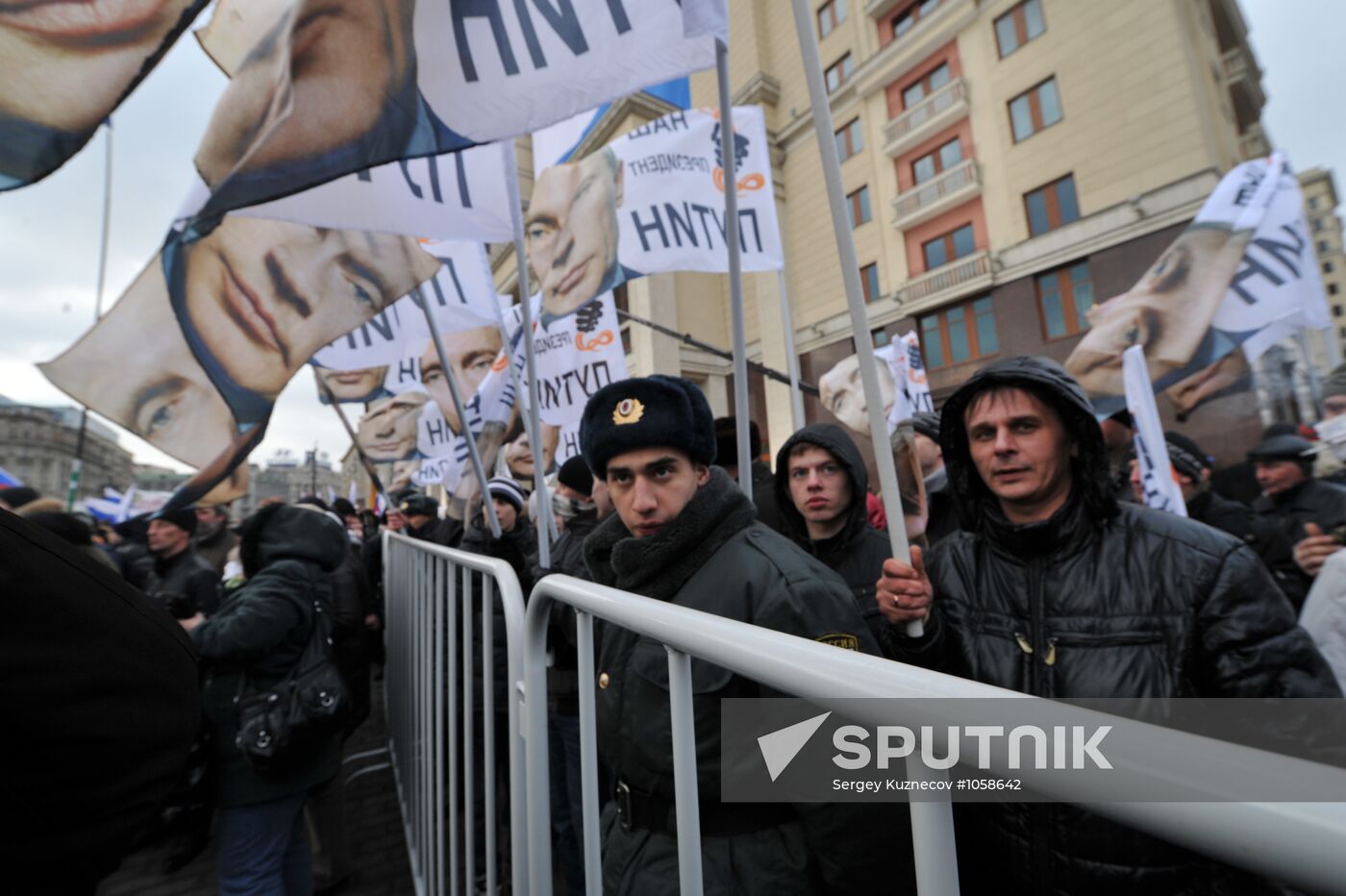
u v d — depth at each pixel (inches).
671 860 38.5
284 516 85.7
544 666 45.4
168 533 130.7
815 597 41.1
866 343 46.2
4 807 22.9
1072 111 457.4
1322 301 113.3
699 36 55.3
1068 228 455.2
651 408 49.1
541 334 135.7
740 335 67.4
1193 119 404.5
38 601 24.0
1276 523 93.7
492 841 56.6
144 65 48.1
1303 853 10.0
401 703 116.2
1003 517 48.1
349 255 86.5
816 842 34.9
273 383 82.0
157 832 76.7
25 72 47.6
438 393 149.2
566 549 105.1
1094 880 35.8
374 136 49.9
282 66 48.4
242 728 74.4
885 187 569.6
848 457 75.8
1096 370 117.3
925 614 45.3
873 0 562.3
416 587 93.0
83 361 75.5
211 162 48.6
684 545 44.9
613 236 98.5
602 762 83.1
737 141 106.3
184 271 79.7
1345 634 51.9
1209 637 39.0
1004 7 489.4
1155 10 417.7
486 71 54.6
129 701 26.0
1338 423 85.4
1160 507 90.9
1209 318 109.0
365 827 119.0
